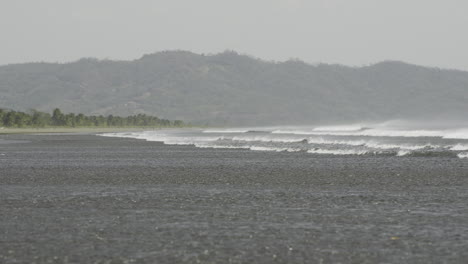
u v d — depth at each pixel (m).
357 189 118.12
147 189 120.19
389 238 71.31
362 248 66.50
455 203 97.38
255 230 76.81
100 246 68.06
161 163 192.62
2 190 119.12
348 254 64.00
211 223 81.69
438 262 60.50
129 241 70.56
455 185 122.69
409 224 79.69
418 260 61.28
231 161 198.62
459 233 73.44
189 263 60.94
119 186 125.94
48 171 164.25
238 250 66.06
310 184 127.88
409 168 163.12
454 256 62.56
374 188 119.50
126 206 97.25
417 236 72.12
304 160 198.62
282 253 64.69
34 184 130.38
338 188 120.19
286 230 76.69
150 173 156.38
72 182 134.50
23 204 99.44
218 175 149.12
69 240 71.06
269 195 110.12
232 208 94.81
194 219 84.94
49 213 90.25
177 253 64.88
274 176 145.50
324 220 83.56
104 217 86.75
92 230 77.06
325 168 166.62
